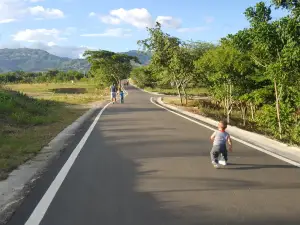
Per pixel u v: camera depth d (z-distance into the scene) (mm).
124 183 6590
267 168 7676
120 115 20391
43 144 10688
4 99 18922
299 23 11375
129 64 82750
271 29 12734
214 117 23469
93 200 5656
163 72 30766
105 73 73625
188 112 22531
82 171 7523
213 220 4797
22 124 14867
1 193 6047
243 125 21656
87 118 18844
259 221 4746
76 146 10492
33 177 7062
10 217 4988
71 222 4789
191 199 5656
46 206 5398
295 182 6582
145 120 17750
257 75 19547
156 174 7230
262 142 11156
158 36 28797
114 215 5016
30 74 129875
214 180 6750
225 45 20828
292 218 4848
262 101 18562
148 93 54000
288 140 13898
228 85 21594
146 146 10477
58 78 108438
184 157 8883
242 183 6535
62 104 28172
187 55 28188
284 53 12406
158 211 5148
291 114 15086
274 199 5625
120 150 9859
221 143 7762
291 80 13898
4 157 8656
